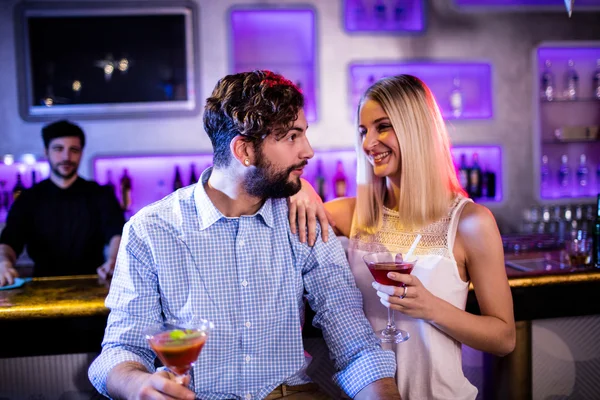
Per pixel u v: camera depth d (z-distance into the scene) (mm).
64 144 3205
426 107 1737
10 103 3775
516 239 2934
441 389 1707
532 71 4141
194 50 3834
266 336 1562
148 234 1521
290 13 3979
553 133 4336
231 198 1539
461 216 1717
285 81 1479
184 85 3902
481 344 1618
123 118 3844
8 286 2207
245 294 1540
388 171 1766
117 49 3865
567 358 2223
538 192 4184
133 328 1503
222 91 1481
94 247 3365
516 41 4129
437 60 4051
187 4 3820
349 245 1902
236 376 1536
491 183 4254
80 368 2051
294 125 1452
